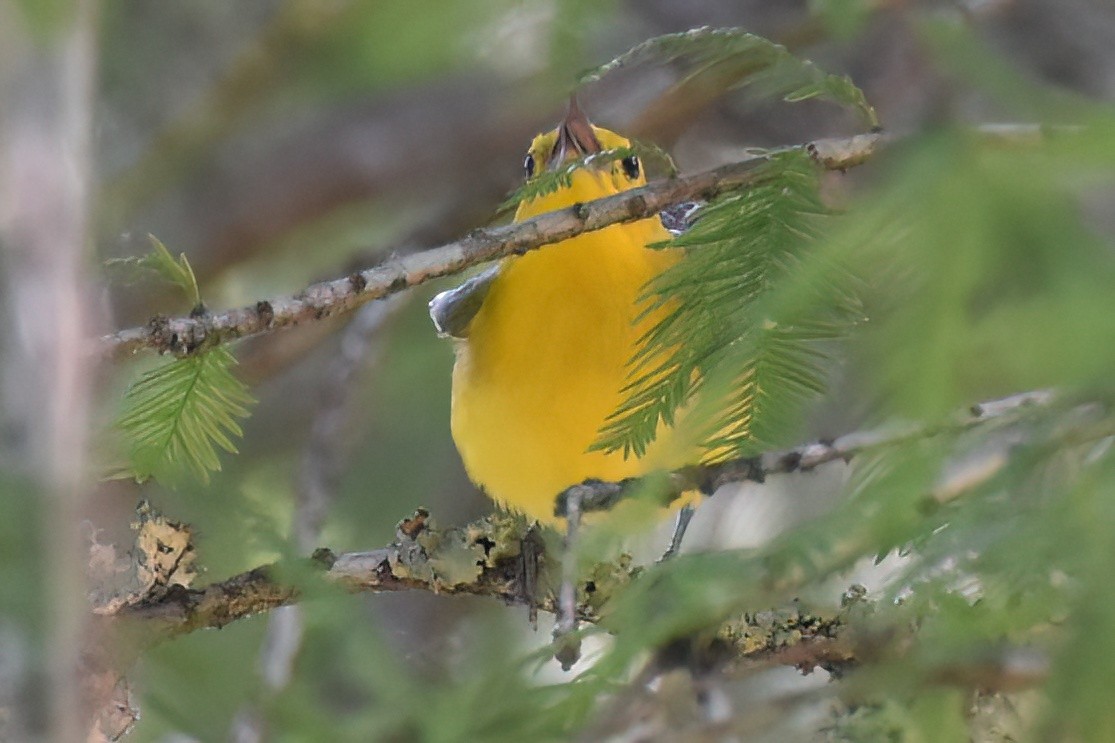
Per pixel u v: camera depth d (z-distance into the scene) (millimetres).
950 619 5266
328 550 7852
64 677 5504
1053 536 4820
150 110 11273
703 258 5605
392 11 7949
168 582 7445
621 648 5496
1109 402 4938
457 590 7844
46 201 5730
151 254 6488
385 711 6086
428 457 13047
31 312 5695
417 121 13086
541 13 8016
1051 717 4766
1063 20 11336
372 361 12430
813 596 7160
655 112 11727
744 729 6801
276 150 13055
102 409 6391
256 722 6785
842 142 5559
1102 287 3900
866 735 6426
